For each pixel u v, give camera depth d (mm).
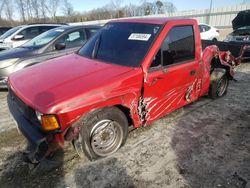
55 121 2355
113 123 2875
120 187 2506
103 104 2645
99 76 2771
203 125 3848
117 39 3467
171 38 3295
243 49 5469
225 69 4871
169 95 3436
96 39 3754
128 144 3250
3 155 2990
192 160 2955
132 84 2859
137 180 2607
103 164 2842
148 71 2994
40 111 2322
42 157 2506
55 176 2639
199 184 2568
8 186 2490
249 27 8922
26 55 5145
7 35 8812
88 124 2623
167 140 3373
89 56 3502
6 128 3684
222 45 5812
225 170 2791
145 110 3135
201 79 4051
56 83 2664
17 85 2846
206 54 4262
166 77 3236
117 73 2828
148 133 3547
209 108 4520
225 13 20250
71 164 2834
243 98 5078
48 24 9172
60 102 2363
